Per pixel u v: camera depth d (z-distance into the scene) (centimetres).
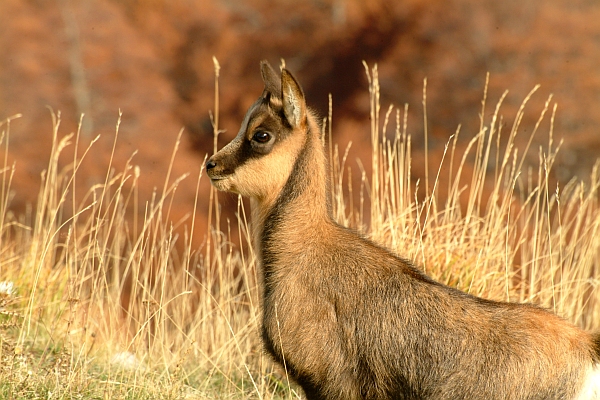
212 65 6103
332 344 1538
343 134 5597
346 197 4916
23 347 1847
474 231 2127
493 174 5241
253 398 1903
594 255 2372
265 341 1614
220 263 2280
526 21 6338
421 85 6016
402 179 2148
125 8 6353
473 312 1470
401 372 1496
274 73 1678
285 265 1591
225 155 1666
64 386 1695
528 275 2292
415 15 6366
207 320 2250
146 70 5984
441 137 5728
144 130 5591
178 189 5053
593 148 5609
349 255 1566
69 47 5941
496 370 1420
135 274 2286
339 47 6353
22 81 5788
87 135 5562
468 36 6228
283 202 1633
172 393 1750
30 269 2102
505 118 5622
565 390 1390
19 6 6072
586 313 2312
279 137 1642
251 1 6681
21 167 5078
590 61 6034
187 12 6331
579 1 6481
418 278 1524
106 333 2089
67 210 4538
